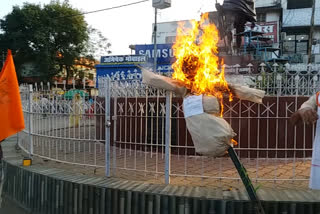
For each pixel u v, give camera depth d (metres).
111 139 7.66
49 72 27.69
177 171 5.30
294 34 24.34
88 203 4.12
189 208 3.58
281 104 6.21
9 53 4.67
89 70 30.91
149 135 7.01
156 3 10.59
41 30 26.75
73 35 28.39
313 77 5.88
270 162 5.93
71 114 5.41
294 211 3.39
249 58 8.88
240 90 3.22
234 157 2.93
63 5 28.58
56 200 4.44
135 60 22.88
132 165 5.75
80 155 6.70
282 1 24.84
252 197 2.90
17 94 4.66
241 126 6.30
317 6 24.09
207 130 2.90
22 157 6.21
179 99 6.65
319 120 2.90
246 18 8.44
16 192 5.31
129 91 7.19
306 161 6.02
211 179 4.74
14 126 4.63
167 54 22.80
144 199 3.77
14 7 27.30
